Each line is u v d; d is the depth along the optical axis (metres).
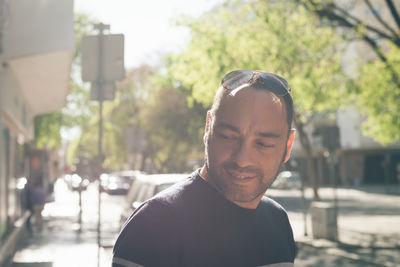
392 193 39.16
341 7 14.34
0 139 11.36
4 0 9.45
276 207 1.64
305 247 13.98
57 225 21.12
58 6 10.38
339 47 14.63
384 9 37.19
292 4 13.88
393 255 12.24
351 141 53.53
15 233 14.09
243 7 14.53
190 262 1.33
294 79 14.30
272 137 1.31
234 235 1.39
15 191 16.11
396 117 16.17
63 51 10.38
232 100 1.31
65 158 94.81
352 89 14.99
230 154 1.31
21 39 10.22
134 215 1.35
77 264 11.15
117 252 1.32
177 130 44.62
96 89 8.70
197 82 15.29
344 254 12.47
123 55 8.70
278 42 13.92
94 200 40.94
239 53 14.45
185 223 1.34
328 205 14.58
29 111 21.50
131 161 29.12
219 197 1.38
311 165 17.00
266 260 1.46
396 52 15.28
